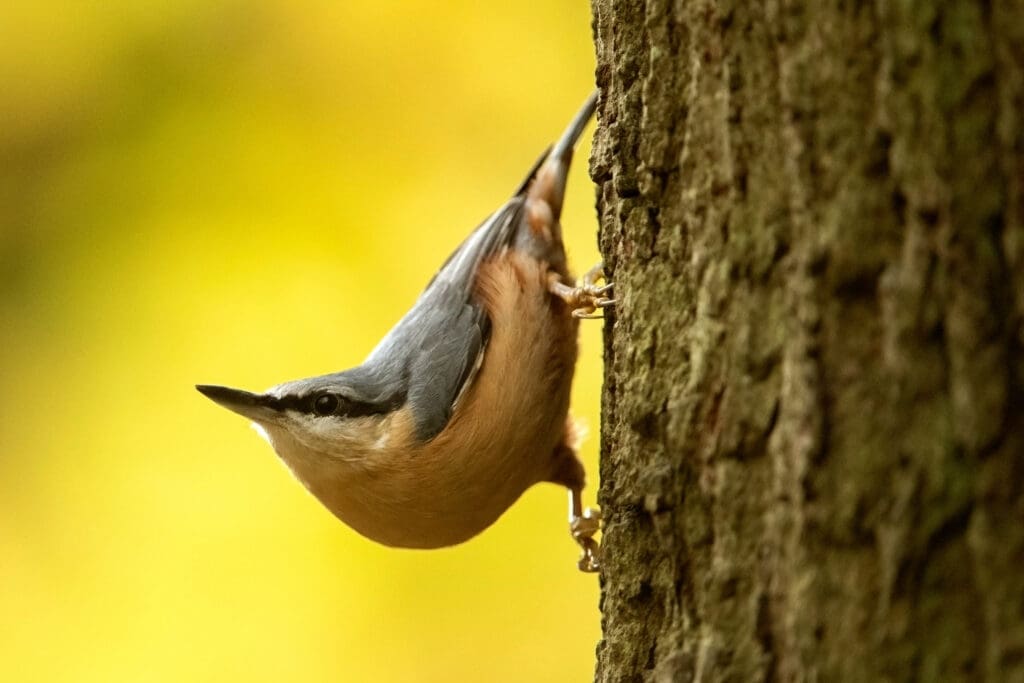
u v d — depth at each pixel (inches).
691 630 188.9
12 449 435.2
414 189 464.4
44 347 443.5
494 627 416.8
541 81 470.9
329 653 414.3
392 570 422.6
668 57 201.3
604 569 220.1
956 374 156.6
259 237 452.1
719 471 183.6
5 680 415.5
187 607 419.5
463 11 471.8
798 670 167.9
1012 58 155.3
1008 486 153.3
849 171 166.6
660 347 201.5
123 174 456.4
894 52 161.9
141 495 434.3
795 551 170.1
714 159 188.5
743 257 181.5
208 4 467.2
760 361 178.5
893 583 159.5
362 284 449.7
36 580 423.5
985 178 156.1
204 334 446.6
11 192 455.5
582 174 475.5
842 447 165.0
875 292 163.9
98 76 460.8
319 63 468.4
